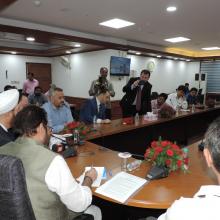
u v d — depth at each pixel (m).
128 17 4.39
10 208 0.93
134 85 4.21
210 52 9.06
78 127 2.52
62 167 1.08
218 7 3.76
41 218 1.07
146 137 4.00
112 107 6.69
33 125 1.14
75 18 4.51
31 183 1.04
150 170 1.60
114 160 1.91
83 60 7.34
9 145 1.15
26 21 4.71
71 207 1.14
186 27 5.12
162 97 4.87
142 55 8.09
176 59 9.47
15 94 1.64
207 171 1.70
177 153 1.67
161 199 1.31
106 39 6.24
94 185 1.45
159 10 3.95
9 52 7.42
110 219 2.01
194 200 0.64
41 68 8.59
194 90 6.55
